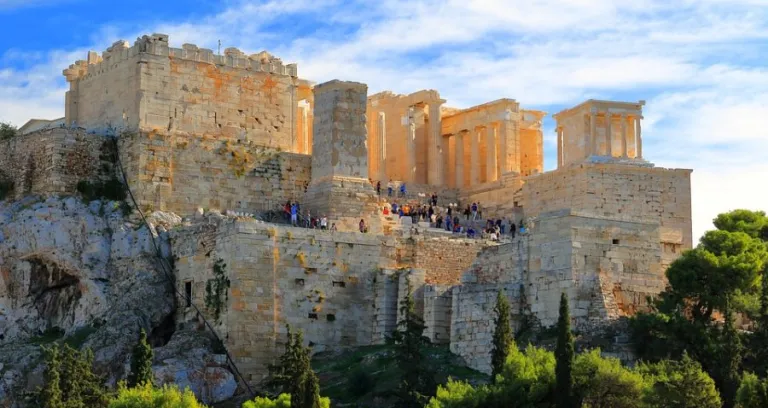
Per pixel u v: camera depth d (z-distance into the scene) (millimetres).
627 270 138375
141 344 133875
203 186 160125
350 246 150500
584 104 172250
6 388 143375
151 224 154375
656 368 124312
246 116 165875
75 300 154375
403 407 127438
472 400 121250
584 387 121062
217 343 144875
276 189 163625
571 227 137125
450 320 142250
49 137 158625
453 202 181125
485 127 183750
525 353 129500
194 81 163500
